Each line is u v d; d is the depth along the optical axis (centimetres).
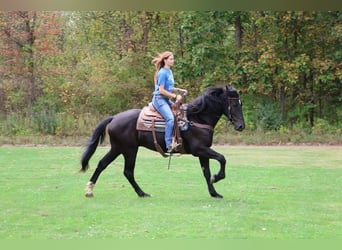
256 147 2172
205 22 2592
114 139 1070
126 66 2684
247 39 2667
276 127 2467
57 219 890
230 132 2384
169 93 1024
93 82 2633
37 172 1462
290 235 796
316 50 2577
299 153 1938
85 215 916
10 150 2030
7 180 1323
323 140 2311
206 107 1033
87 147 1074
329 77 2489
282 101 2586
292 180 1316
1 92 2625
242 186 1223
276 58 2544
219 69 2575
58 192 1148
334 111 2573
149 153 1938
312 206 999
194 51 2573
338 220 891
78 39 2862
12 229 829
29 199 1068
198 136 1031
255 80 2597
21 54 2645
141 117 1052
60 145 2250
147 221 869
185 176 1377
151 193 1131
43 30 2634
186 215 909
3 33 2622
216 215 911
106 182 1287
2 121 2483
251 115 2492
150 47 2745
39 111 2569
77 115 2539
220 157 1025
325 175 1402
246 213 929
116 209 962
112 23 2822
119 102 2631
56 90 2628
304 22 2555
